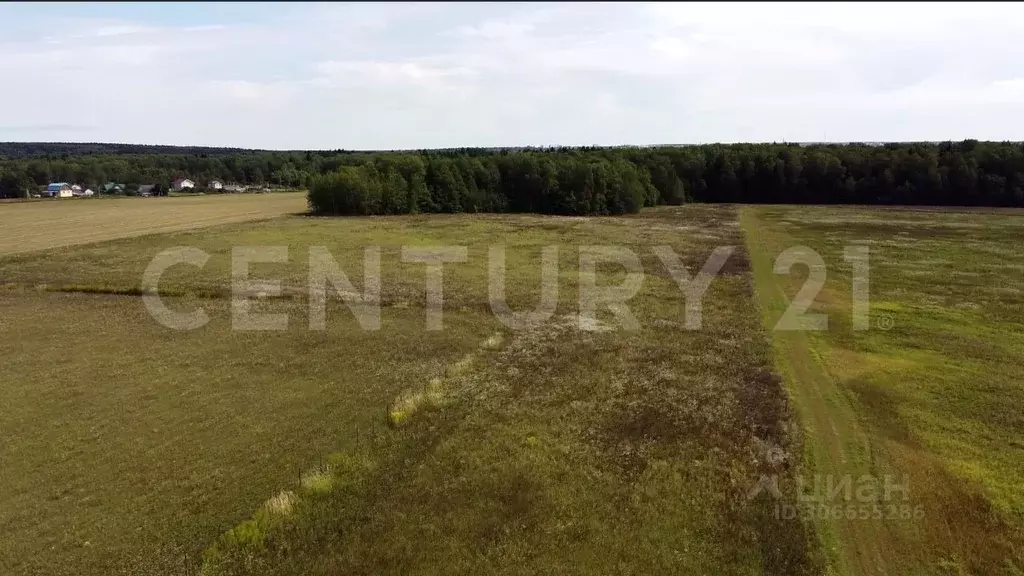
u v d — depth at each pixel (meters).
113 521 14.21
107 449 17.53
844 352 24.44
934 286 35.09
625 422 18.78
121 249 48.66
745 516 14.10
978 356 23.66
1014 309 29.94
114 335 27.66
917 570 12.35
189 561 12.88
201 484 15.71
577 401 20.30
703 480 15.55
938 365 22.84
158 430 18.66
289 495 14.73
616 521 14.00
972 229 57.38
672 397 20.52
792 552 12.88
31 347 26.08
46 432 18.58
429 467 16.28
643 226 64.06
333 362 24.30
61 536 13.70
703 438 17.73
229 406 20.33
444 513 14.34
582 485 15.39
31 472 16.33
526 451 17.00
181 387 21.88
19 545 13.38
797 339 26.17
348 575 12.47
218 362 24.34
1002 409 19.08
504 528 13.72
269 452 17.25
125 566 12.77
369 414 19.64
